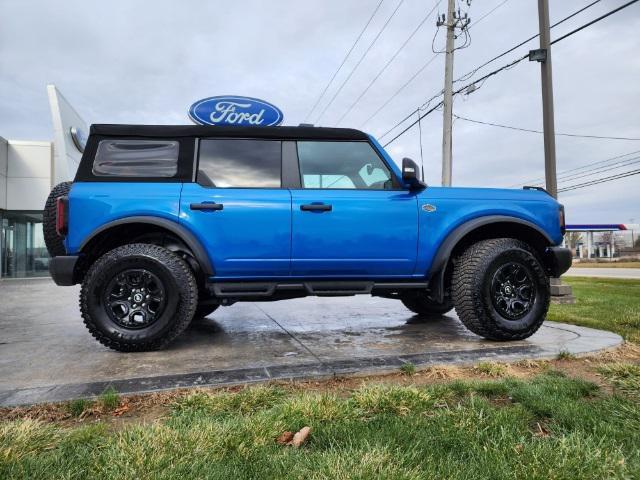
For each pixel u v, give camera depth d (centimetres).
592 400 238
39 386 251
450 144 1510
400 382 271
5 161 1661
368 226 363
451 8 1502
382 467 158
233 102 484
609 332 414
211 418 207
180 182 358
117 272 333
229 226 348
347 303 644
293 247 355
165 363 302
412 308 512
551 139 948
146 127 369
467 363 303
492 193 393
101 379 264
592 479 155
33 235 1900
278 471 158
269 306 612
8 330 444
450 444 181
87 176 352
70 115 1862
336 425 197
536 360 315
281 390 249
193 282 346
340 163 389
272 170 375
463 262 372
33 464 160
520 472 158
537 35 1108
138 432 185
